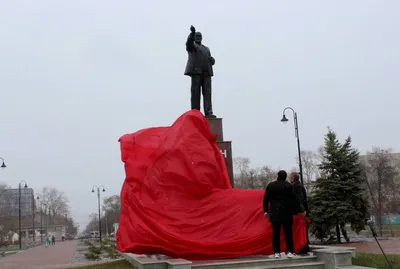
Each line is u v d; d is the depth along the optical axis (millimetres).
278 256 10398
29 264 25062
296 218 11062
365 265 12320
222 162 13633
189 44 16281
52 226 130125
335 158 27234
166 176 12125
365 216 26547
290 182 11344
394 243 25000
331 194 26609
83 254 34094
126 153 13586
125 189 12914
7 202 99688
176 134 12750
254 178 85875
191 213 11625
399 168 71188
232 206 11758
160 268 9820
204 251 10836
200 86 16609
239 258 10797
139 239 11281
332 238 27156
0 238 71438
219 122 16094
